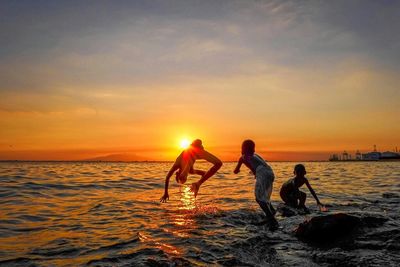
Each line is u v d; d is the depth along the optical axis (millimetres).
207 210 8305
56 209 8703
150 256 4461
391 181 19312
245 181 19141
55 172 27953
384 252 4668
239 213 7820
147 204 9492
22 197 11109
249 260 4410
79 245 5125
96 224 6742
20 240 5492
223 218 7254
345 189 14312
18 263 4277
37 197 11172
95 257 4477
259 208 8625
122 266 4062
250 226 6543
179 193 12516
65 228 6398
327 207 8930
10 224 6793
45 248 4984
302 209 8523
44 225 6699
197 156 8203
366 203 9703
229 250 4824
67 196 11531
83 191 13164
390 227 5867
